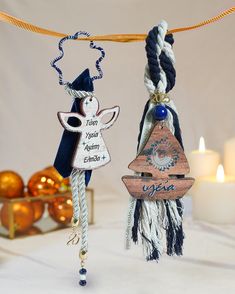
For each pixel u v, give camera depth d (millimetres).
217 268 565
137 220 466
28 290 511
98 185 921
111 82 903
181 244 476
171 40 458
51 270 563
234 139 848
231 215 743
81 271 517
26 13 878
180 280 532
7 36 891
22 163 930
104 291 508
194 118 913
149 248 464
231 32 891
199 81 906
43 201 717
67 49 891
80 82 453
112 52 896
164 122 457
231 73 903
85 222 484
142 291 508
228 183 743
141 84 902
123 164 919
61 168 457
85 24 888
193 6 883
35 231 699
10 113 916
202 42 895
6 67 899
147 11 886
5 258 602
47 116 919
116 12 887
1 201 678
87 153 451
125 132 916
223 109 912
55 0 880
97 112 455
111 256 604
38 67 900
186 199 844
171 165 461
